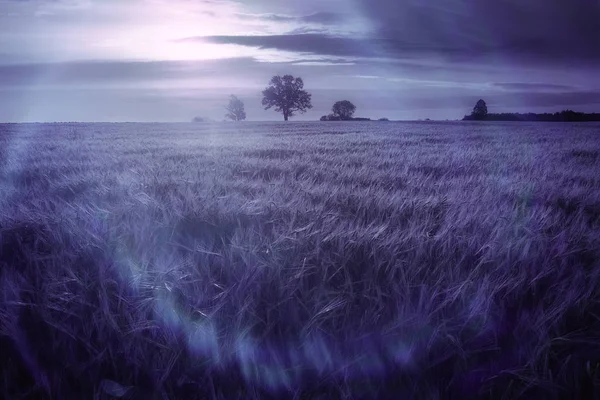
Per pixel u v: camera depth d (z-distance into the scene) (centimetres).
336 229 336
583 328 217
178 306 238
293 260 287
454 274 263
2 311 227
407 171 807
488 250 297
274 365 198
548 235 354
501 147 1575
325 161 974
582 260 305
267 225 389
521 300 238
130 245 322
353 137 2477
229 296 240
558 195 550
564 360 197
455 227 357
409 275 261
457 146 1644
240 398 183
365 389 188
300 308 233
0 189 581
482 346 209
